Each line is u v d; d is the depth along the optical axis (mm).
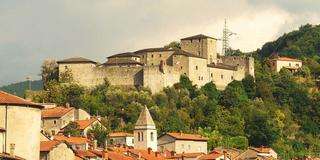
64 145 119375
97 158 148000
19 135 100875
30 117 102625
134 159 163000
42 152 115375
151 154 189750
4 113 99562
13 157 95062
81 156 135375
